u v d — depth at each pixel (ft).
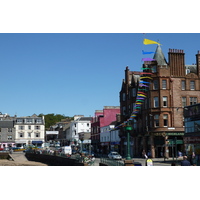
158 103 174.09
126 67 221.25
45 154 163.53
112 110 285.02
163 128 170.81
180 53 181.78
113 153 170.50
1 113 373.61
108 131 253.85
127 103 216.33
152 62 178.09
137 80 199.72
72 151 221.05
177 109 174.60
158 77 175.22
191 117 137.69
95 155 219.00
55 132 428.15
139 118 190.29
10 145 324.19
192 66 191.42
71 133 379.14
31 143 330.75
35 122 337.11
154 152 172.14
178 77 178.70
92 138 308.81
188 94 179.32
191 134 136.87
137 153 191.31
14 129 328.70
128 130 91.97
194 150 132.26
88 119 370.73
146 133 178.19
